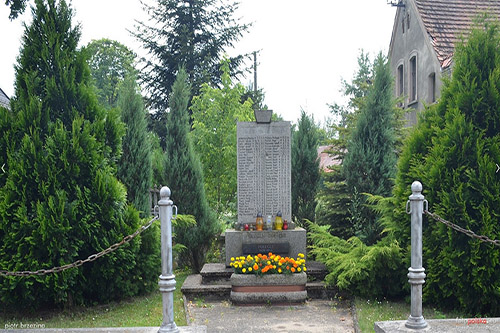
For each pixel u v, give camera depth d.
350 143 10.45
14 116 7.14
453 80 7.27
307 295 8.38
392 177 9.91
